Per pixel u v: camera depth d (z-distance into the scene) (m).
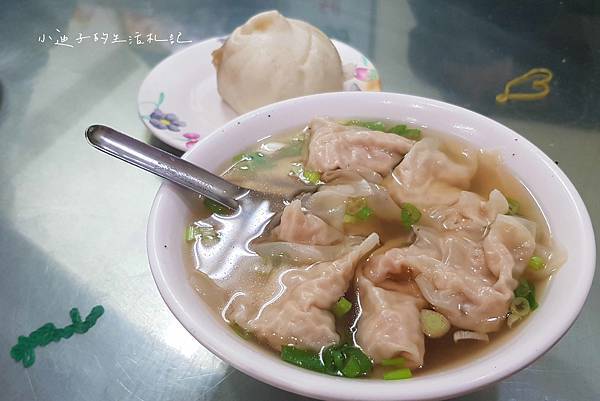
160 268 0.18
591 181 0.33
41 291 0.27
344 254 0.21
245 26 0.36
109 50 0.45
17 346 0.24
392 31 0.47
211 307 0.19
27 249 0.29
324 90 0.36
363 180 0.24
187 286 0.18
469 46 0.45
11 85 0.41
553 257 0.20
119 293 0.26
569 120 0.37
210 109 0.37
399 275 0.21
